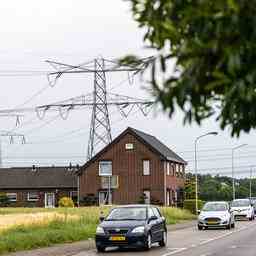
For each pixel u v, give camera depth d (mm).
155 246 35844
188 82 6770
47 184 112500
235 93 7012
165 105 6809
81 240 41531
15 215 53438
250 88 6973
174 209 77438
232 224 56062
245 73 6914
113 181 98562
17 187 113062
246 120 7660
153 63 6988
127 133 100750
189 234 47219
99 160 100938
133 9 7629
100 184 100312
